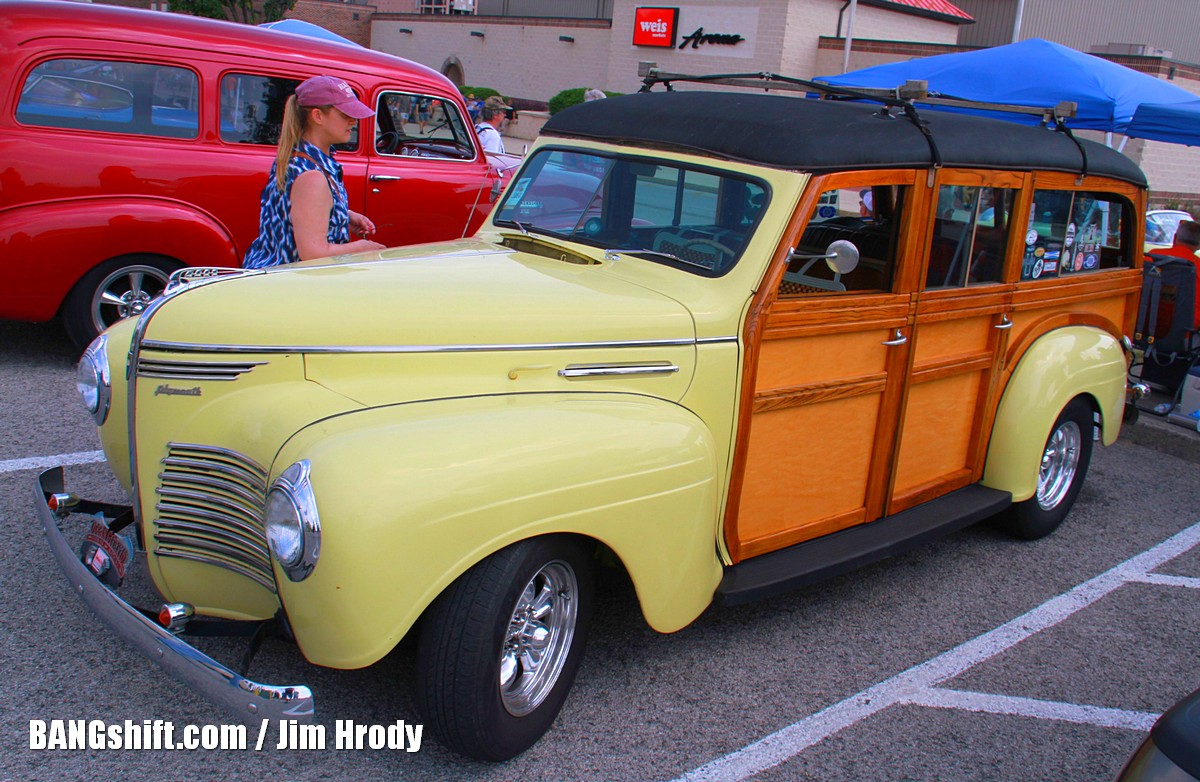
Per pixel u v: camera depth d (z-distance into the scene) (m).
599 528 2.85
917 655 3.81
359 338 2.86
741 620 3.94
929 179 3.71
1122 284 5.16
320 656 2.51
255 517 2.68
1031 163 4.19
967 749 3.25
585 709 3.24
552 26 30.52
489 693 2.69
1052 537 5.14
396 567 2.45
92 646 3.27
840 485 3.84
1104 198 4.85
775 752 3.12
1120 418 5.15
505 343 2.99
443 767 2.88
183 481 2.82
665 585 3.09
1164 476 6.26
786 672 3.59
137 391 2.86
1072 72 7.71
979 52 8.40
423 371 2.92
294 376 2.81
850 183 3.46
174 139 6.07
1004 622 4.16
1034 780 3.13
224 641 3.37
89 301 5.88
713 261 3.44
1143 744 2.21
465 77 33.53
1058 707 3.55
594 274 3.49
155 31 5.97
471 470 2.59
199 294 2.93
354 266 3.36
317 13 35.28
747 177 3.43
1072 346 4.71
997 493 4.53
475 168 7.66
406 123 7.26
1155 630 4.20
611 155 3.88
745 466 3.43
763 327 3.33
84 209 5.71
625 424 2.98
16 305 5.64
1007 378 4.52
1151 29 28.05
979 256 4.15
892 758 3.16
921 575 4.55
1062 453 4.98
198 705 3.05
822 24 22.98
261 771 2.80
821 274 3.67
